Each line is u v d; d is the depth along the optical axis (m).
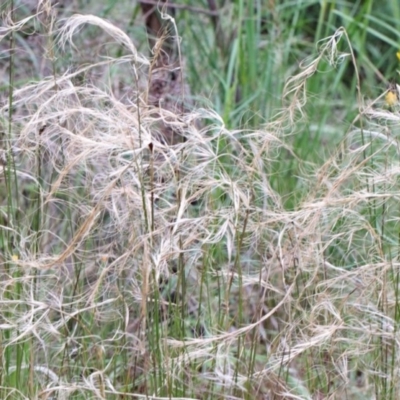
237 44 4.26
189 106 3.60
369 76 4.91
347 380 2.48
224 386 2.45
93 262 2.61
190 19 4.63
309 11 5.68
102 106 2.71
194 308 2.97
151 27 4.19
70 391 2.34
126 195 2.34
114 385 2.51
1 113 2.61
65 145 2.58
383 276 2.42
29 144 2.70
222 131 2.47
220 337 2.30
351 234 2.48
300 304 2.59
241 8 4.28
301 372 2.83
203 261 2.44
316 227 2.53
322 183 2.57
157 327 2.26
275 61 4.48
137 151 2.19
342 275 2.50
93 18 2.28
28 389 2.41
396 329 2.35
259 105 4.19
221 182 2.37
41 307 2.32
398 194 2.35
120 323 2.54
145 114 2.33
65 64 3.59
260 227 2.47
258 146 2.92
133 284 2.46
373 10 5.66
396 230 2.97
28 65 4.03
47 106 2.48
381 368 2.47
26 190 3.33
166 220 2.41
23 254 2.41
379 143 3.01
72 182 3.01
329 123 4.71
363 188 2.60
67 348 2.45
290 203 3.39
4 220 2.99
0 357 2.37
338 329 2.44
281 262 2.37
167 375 2.26
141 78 3.30
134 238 2.31
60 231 3.21
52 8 2.86
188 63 4.31
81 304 2.62
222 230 2.31
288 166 3.62
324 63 4.49
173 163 2.50
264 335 2.84
